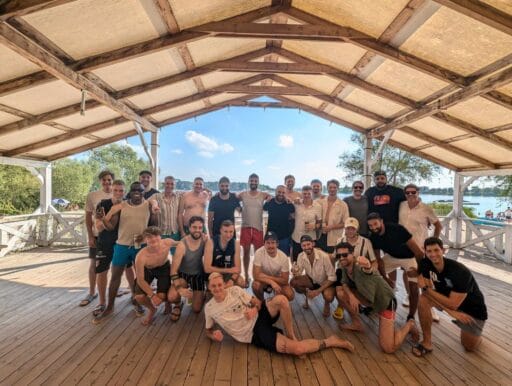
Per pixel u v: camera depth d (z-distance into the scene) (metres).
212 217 4.42
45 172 7.55
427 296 2.73
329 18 3.71
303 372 2.43
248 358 2.61
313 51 4.80
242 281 3.40
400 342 2.74
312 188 4.48
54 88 4.11
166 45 3.58
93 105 4.78
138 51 3.56
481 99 4.20
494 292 4.49
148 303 3.18
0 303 3.78
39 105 4.46
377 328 3.25
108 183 3.92
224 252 3.46
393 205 4.00
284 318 2.72
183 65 4.68
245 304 2.80
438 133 6.10
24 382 2.25
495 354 2.73
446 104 4.29
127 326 3.17
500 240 6.72
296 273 3.63
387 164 13.51
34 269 5.42
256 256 3.49
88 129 6.14
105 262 3.43
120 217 3.42
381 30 3.47
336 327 3.26
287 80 6.54
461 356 2.70
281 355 2.67
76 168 23.30
